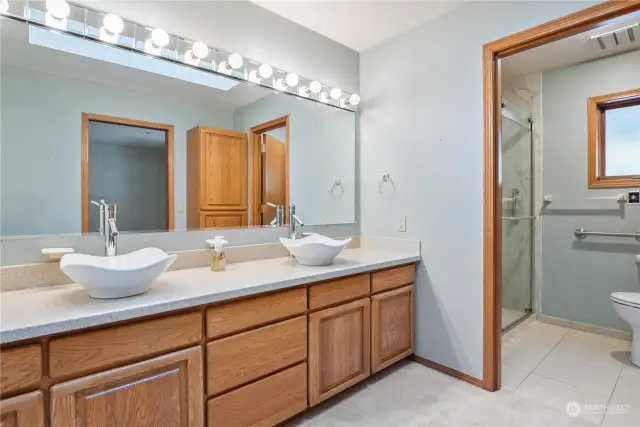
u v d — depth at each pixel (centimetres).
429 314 227
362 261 204
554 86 310
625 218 276
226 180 201
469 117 204
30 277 138
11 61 140
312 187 241
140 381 119
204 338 134
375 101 258
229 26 199
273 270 177
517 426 165
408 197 237
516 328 300
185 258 181
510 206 309
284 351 159
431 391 198
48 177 147
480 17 198
